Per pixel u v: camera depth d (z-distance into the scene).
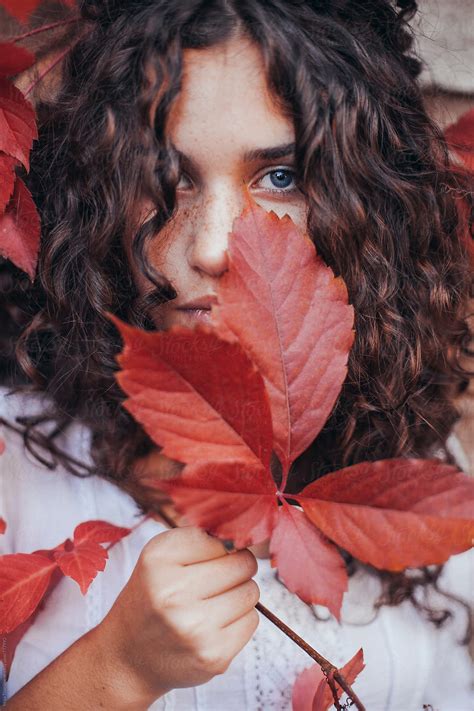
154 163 0.58
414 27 0.86
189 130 0.57
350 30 0.66
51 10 0.71
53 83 0.72
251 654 0.73
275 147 0.58
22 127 0.45
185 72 0.57
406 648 0.81
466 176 0.76
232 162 0.58
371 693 0.78
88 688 0.53
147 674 0.50
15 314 0.85
